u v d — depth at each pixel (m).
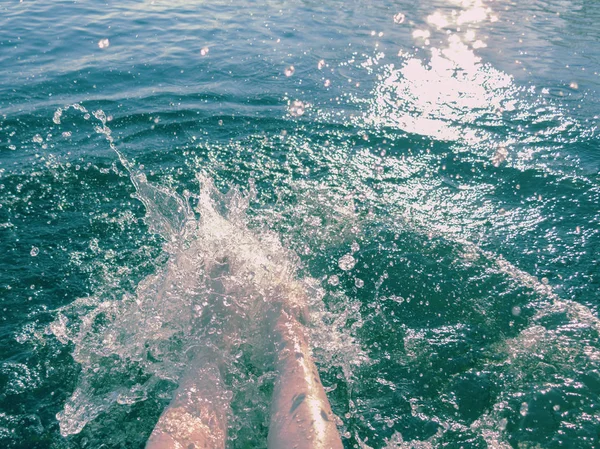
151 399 0.83
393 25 3.05
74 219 1.27
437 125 1.78
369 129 1.75
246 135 1.69
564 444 0.74
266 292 1.01
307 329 0.96
